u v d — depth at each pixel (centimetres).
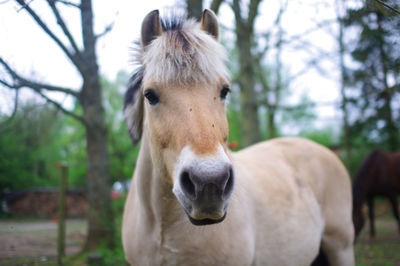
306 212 226
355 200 356
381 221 912
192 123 127
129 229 189
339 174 271
